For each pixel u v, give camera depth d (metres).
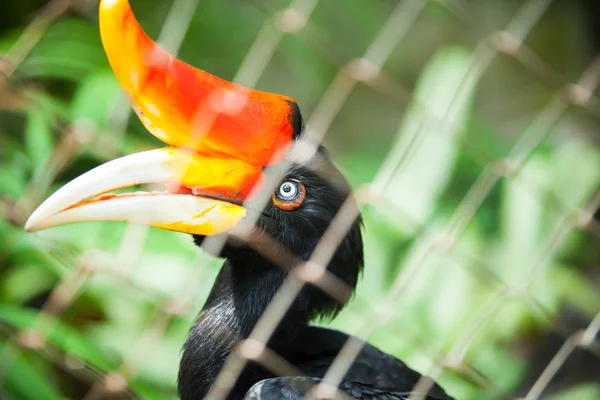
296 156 5.80
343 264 6.05
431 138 10.09
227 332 5.95
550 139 11.35
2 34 10.02
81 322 8.03
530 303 5.14
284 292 5.52
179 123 5.18
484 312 5.09
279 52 12.36
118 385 4.96
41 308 8.89
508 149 10.94
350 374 6.47
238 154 5.47
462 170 10.39
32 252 7.54
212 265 6.27
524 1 13.51
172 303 4.66
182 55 11.02
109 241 7.61
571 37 13.55
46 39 8.73
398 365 6.67
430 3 12.91
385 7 13.18
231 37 11.32
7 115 8.86
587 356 10.45
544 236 9.91
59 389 7.36
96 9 5.49
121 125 7.55
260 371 5.91
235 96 5.43
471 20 5.21
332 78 12.52
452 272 9.40
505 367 9.53
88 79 8.44
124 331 7.89
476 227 9.95
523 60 5.25
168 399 7.50
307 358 6.50
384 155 11.75
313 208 5.88
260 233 5.67
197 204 5.36
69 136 4.99
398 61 13.62
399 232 9.56
